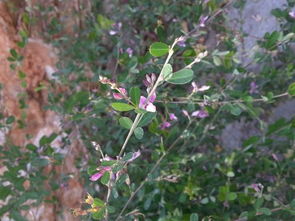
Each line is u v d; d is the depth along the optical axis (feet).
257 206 0.96
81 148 1.46
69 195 1.43
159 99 1.11
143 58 1.14
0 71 1.44
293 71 1.23
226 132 1.60
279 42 1.12
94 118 1.26
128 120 0.74
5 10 1.49
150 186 1.14
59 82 1.50
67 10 1.63
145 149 1.33
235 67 1.26
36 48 1.52
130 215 1.07
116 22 1.58
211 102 1.06
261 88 1.30
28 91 1.48
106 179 0.80
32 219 1.37
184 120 1.33
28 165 1.35
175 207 1.16
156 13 1.50
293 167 1.13
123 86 1.20
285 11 1.26
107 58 1.53
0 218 1.34
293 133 1.08
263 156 1.22
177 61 1.35
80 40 1.54
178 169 1.14
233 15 1.65
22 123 1.40
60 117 1.43
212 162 1.28
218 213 1.14
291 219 1.09
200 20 1.31
